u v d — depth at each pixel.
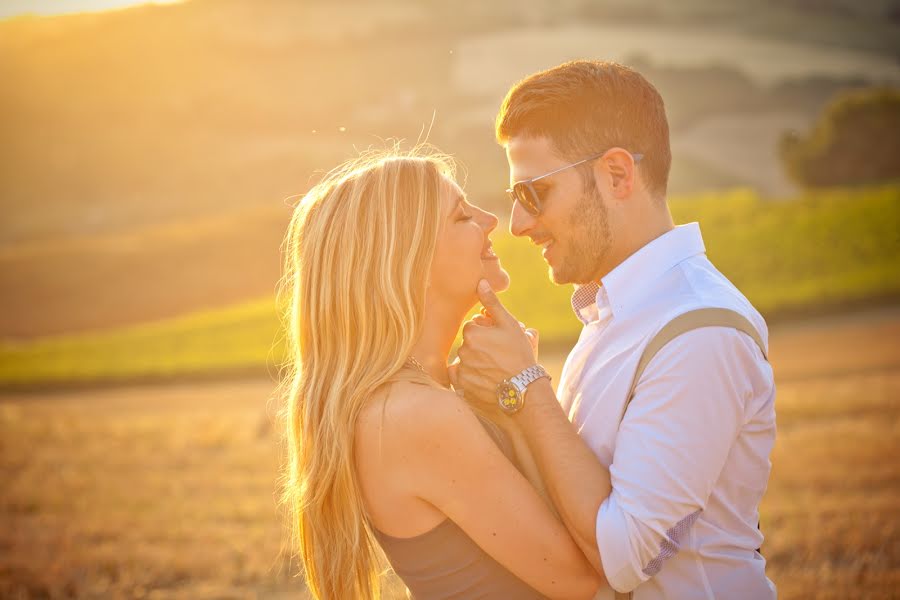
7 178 99.94
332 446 2.14
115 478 10.81
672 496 1.98
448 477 2.08
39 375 30.52
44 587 6.60
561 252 2.35
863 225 35.91
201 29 128.00
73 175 99.56
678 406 2.01
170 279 55.78
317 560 2.21
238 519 8.30
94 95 116.50
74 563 7.02
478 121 94.50
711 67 112.81
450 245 2.30
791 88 108.69
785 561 6.30
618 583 2.02
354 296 2.20
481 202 63.94
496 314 2.29
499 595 2.17
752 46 125.75
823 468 8.70
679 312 2.09
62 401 26.33
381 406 2.12
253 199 90.50
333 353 2.24
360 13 131.75
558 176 2.30
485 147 81.00
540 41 127.00
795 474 8.52
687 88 108.88
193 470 11.05
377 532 2.23
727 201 41.69
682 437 1.99
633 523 1.98
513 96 2.37
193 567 6.76
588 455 2.13
